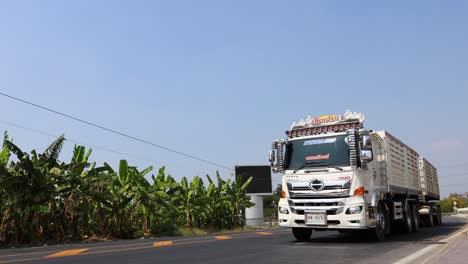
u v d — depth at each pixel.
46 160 19.44
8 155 18.41
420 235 16.67
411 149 20.31
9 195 17.92
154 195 25.56
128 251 11.52
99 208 22.34
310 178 13.09
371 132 13.67
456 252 8.94
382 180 14.86
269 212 75.62
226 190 39.00
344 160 12.83
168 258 9.71
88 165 21.11
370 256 9.72
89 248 13.06
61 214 19.88
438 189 27.67
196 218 34.12
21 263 9.05
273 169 13.74
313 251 10.91
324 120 13.59
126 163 23.83
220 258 9.60
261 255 10.14
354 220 12.40
